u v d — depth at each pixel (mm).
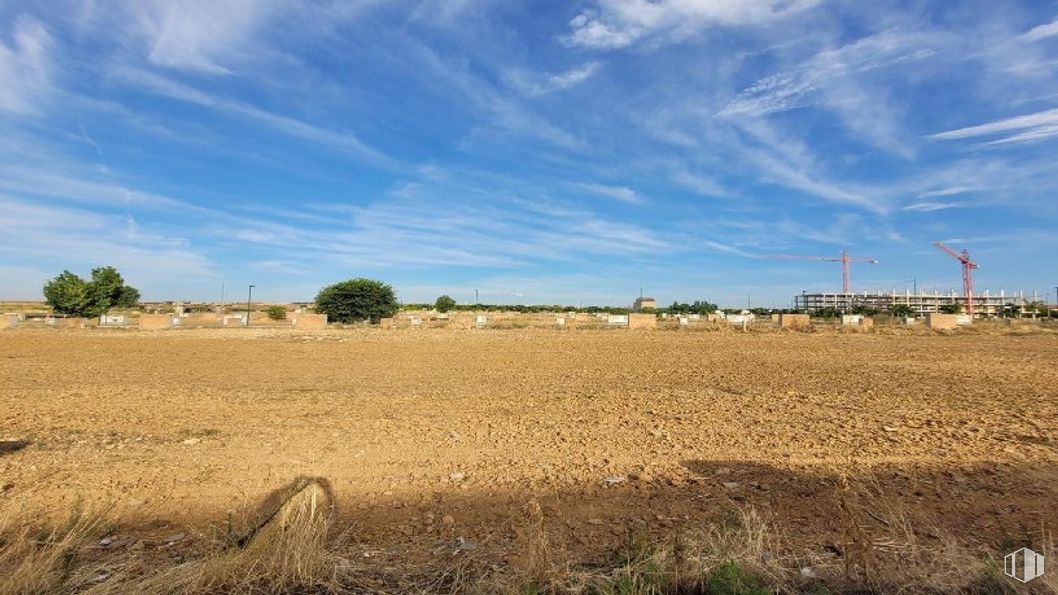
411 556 4938
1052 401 13594
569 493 6711
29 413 12211
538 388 16156
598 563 4609
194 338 40156
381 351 29750
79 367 22109
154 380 18062
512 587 4090
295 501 4914
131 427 10688
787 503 6262
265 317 83875
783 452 8602
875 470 7582
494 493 6754
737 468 7723
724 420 11258
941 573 4281
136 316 79438
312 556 4461
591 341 37844
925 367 21703
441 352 29203
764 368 21469
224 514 6160
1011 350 29844
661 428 10500
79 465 8039
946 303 176875
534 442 9383
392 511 6207
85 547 4801
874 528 5461
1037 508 6039
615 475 7430
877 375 19125
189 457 8453
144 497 6699
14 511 5969
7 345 34156
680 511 6039
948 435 9758
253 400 13953
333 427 10656
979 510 5988
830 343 36000
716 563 4219
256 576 4305
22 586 4086
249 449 8938
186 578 4242
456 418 11562
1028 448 8773
